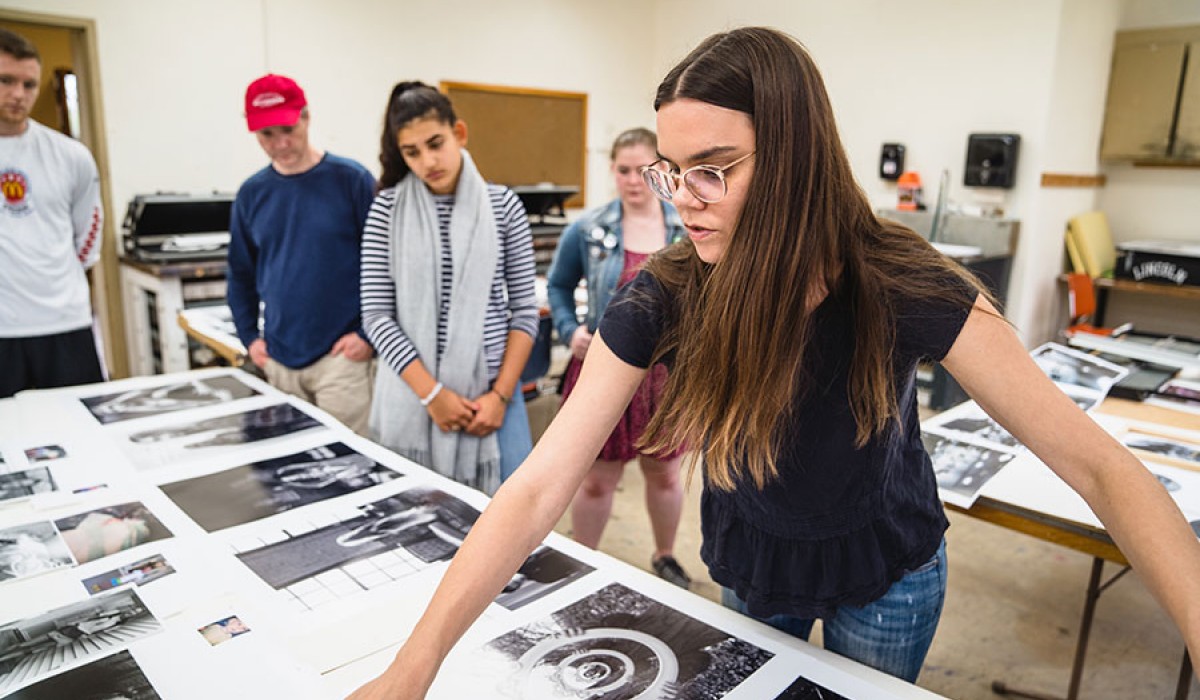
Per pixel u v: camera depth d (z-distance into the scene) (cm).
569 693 85
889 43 490
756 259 74
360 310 214
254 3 449
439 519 125
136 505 129
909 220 484
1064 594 249
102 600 100
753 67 70
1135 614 238
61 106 579
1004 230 440
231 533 119
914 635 104
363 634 94
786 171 71
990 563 269
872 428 86
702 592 244
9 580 104
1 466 145
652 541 279
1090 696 200
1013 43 434
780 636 96
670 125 72
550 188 503
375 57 502
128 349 436
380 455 153
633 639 94
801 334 78
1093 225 479
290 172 207
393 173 181
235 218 217
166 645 90
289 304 210
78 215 246
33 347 235
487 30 550
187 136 438
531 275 193
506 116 571
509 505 77
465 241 177
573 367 235
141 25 414
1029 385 75
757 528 100
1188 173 464
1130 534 68
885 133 501
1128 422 186
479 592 72
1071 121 449
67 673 85
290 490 135
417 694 66
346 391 215
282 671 85
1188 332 467
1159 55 451
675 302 87
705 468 96
